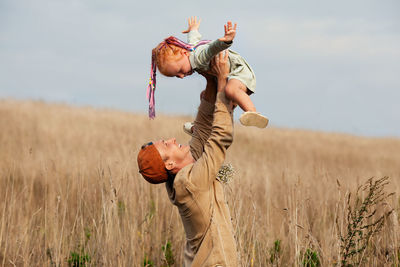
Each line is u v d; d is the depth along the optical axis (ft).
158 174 14.15
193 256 14.16
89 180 29.32
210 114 15.21
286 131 108.06
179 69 14.05
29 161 34.91
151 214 25.30
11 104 103.24
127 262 21.07
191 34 15.49
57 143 50.26
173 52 13.97
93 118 91.04
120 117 96.22
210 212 13.51
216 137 13.43
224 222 13.70
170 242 23.81
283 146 75.87
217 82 14.48
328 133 113.60
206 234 13.52
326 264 19.95
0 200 27.07
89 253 21.76
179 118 102.83
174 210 25.54
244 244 19.67
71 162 35.22
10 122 73.61
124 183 24.06
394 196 23.88
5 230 23.61
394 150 87.71
